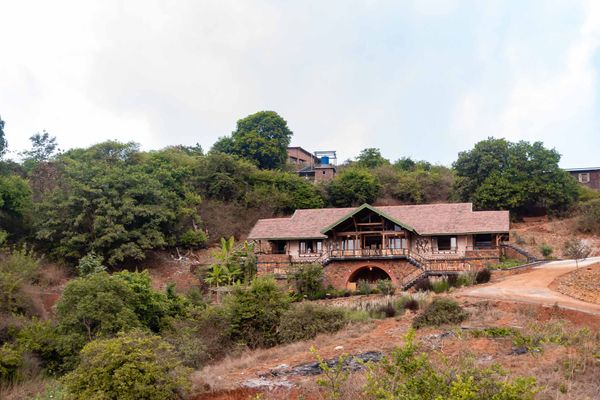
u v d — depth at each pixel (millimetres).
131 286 33688
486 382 14383
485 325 28016
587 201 67438
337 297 44094
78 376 22578
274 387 22672
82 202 52531
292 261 52625
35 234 52219
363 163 92000
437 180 79812
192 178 70188
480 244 50500
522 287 37062
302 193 73750
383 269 48938
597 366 20406
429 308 30250
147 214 54438
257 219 69500
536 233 61656
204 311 34531
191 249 59781
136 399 21734
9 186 50656
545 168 66438
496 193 66188
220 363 29562
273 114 87062
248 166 74688
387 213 53781
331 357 26094
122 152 69750
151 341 24531
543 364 21156
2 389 27312
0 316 32875
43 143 68250
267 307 33594
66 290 32219
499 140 69375
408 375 15422
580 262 45000
